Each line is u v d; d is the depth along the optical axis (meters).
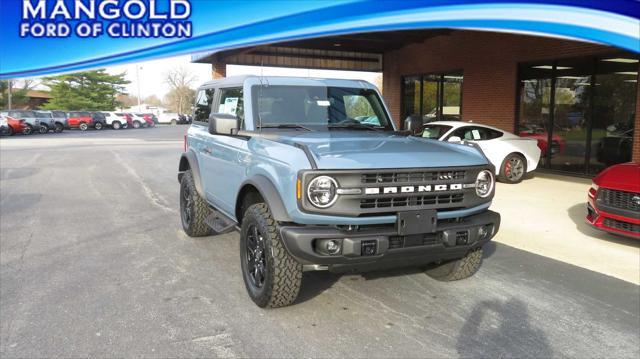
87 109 73.44
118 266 5.42
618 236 6.86
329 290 4.73
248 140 4.72
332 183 3.67
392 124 5.46
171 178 12.62
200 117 6.56
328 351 3.55
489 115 15.62
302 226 3.81
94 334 3.79
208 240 6.51
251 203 4.74
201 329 3.89
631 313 4.29
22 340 3.68
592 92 12.54
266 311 4.24
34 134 37.28
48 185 11.36
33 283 4.88
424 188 3.88
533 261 5.75
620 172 6.30
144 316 4.12
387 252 3.79
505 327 3.98
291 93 5.14
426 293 4.69
